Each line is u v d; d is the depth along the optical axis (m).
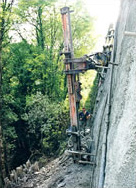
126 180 4.35
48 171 12.53
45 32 21.58
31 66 19.56
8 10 15.80
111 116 7.22
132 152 4.29
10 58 18.88
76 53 22.00
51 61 20.44
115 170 5.00
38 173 12.70
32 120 17.45
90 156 10.50
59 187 9.62
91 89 22.59
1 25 15.32
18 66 19.42
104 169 6.50
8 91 18.80
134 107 4.58
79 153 10.31
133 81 5.00
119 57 7.76
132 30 6.26
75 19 21.28
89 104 22.28
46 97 18.25
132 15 6.95
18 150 19.59
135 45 5.35
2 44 17.23
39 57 19.48
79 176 9.80
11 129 16.92
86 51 22.30
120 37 8.73
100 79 14.16
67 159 12.50
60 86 21.95
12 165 18.78
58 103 19.73
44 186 10.72
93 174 8.60
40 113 17.39
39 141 19.05
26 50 19.86
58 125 17.73
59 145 17.70
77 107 10.58
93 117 13.46
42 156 17.38
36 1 16.98
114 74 8.39
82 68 9.55
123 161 4.54
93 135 11.46
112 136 6.19
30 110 17.72
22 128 19.55
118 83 6.99
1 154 13.64
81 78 24.61
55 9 20.41
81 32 21.59
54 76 20.48
